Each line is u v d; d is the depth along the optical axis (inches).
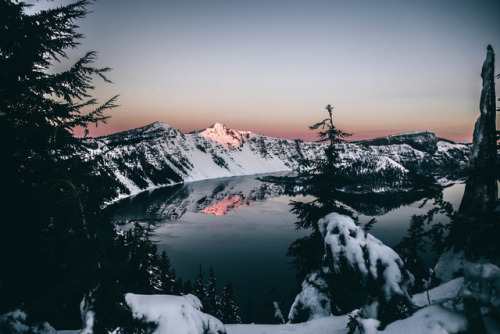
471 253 163.3
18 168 263.3
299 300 462.9
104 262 218.8
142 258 340.8
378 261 264.8
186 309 231.8
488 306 148.3
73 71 290.2
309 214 521.0
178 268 3048.7
